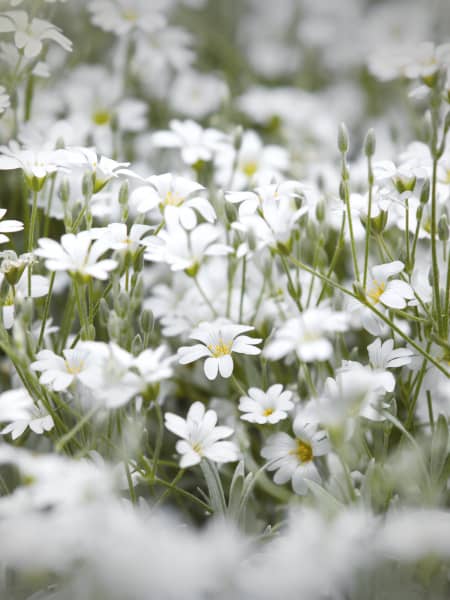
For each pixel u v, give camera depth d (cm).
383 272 57
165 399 61
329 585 53
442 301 57
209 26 88
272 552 53
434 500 55
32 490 52
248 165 66
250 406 57
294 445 57
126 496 58
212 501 56
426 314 57
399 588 55
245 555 54
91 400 57
